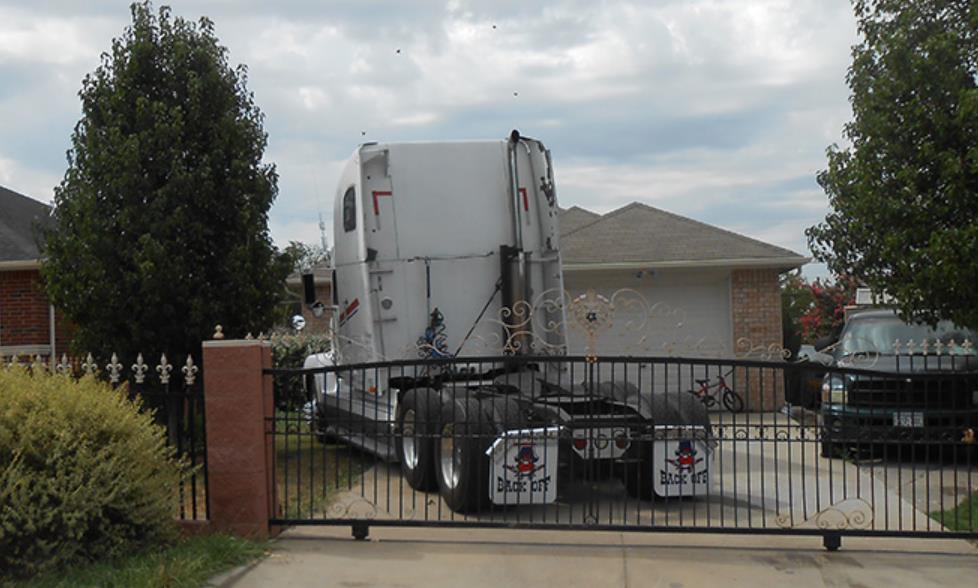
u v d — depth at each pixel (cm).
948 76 809
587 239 1853
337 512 832
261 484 753
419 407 919
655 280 1780
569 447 868
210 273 1115
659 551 743
